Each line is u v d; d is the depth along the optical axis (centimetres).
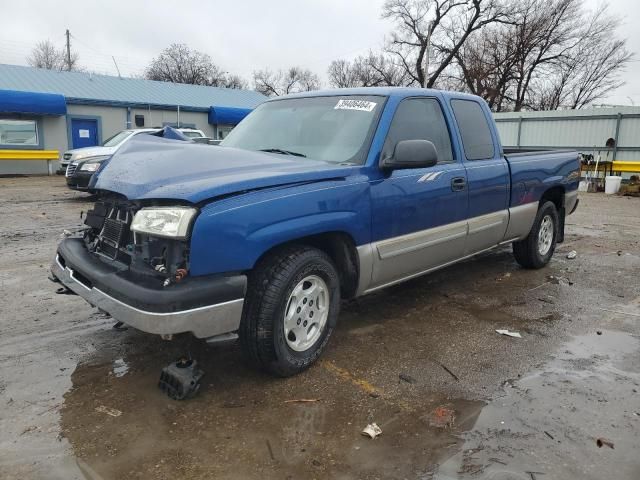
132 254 322
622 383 356
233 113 2866
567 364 386
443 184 453
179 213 294
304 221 339
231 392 337
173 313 287
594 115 2066
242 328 333
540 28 3781
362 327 454
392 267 418
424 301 527
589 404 328
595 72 4309
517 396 338
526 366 382
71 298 514
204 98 2956
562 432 297
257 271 334
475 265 680
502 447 282
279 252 343
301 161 379
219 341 312
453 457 274
